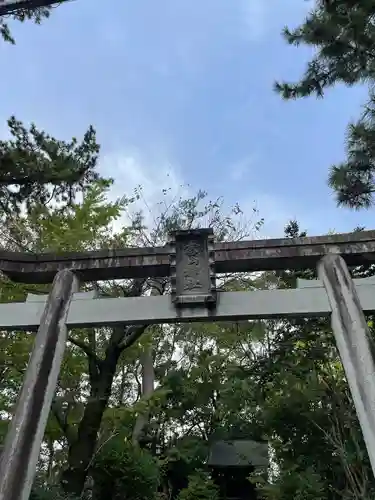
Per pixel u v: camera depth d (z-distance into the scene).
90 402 10.77
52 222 11.25
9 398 12.62
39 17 12.54
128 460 11.90
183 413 16.50
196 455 16.64
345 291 6.39
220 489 18.66
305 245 7.04
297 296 6.52
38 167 12.29
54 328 6.45
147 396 11.45
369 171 9.56
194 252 7.02
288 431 11.14
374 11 9.02
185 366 19.33
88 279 7.41
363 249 6.93
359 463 9.73
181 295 6.62
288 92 10.24
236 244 7.11
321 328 11.57
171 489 15.97
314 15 9.71
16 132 12.65
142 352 13.45
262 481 11.38
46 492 8.55
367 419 5.20
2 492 4.90
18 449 5.26
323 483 9.96
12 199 12.73
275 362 11.62
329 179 9.73
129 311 6.62
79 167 13.23
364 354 5.68
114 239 11.69
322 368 11.83
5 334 10.52
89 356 11.14
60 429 10.70
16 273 7.32
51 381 5.94
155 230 13.20
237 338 14.19
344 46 9.45
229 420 14.66
